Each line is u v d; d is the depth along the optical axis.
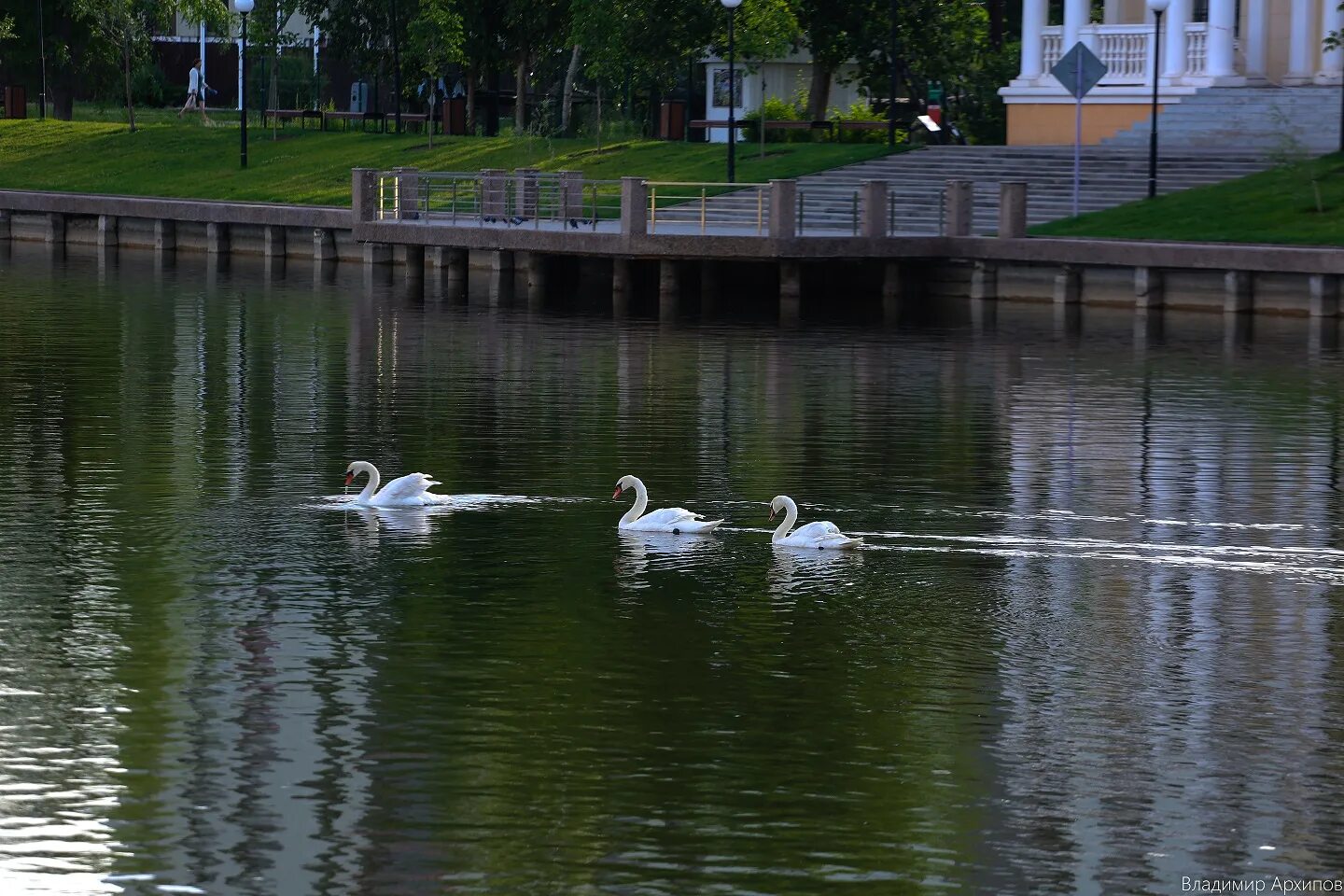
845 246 43.78
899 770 14.06
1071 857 12.73
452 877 12.35
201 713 15.05
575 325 40.22
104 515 21.45
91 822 13.08
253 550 19.98
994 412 28.95
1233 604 18.39
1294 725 15.02
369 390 30.61
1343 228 42.84
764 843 12.86
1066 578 19.31
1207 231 44.06
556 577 19.05
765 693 15.66
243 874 12.39
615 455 25.28
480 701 15.38
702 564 19.66
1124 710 15.32
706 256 43.41
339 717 15.00
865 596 18.50
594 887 12.24
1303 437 26.95
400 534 20.75
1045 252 43.69
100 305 43.00
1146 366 34.03
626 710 15.21
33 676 15.87
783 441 26.36
